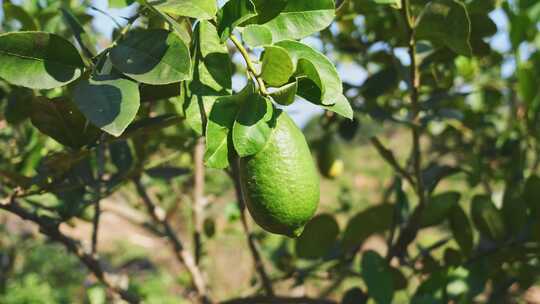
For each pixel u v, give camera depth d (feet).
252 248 3.49
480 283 2.77
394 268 2.98
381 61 3.23
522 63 2.97
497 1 2.92
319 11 1.85
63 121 2.00
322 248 3.04
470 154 3.36
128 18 1.87
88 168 2.52
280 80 1.71
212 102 1.80
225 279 7.02
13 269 7.58
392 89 2.96
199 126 1.79
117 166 2.69
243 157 1.80
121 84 1.71
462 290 2.75
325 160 4.11
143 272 8.49
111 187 2.58
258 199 1.78
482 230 2.86
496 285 3.08
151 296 7.00
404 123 2.68
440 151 4.10
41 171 2.31
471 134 3.98
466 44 2.24
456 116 2.89
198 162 4.15
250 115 1.76
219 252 7.16
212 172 5.50
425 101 2.88
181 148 2.82
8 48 1.75
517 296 3.97
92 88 1.70
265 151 1.77
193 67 1.82
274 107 1.78
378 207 2.99
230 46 2.91
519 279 3.10
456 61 3.46
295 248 3.03
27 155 2.84
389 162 2.93
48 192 2.39
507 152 3.73
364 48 3.22
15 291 7.36
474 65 3.61
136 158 2.71
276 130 1.78
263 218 1.79
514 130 3.93
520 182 3.29
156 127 2.06
